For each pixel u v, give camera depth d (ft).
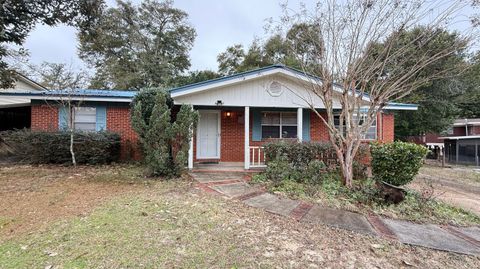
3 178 23.11
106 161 32.27
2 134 31.48
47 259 9.66
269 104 31.17
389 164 21.13
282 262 10.09
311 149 25.77
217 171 29.04
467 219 16.84
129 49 91.50
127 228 12.52
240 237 12.09
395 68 20.89
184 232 12.34
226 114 36.70
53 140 30.09
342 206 17.37
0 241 11.05
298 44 24.91
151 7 94.17
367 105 27.71
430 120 57.88
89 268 9.14
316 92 23.00
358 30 20.51
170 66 92.99
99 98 33.32
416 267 10.46
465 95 55.88
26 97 32.63
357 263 10.40
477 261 11.25
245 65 81.30
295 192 19.81
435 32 21.09
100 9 38.24
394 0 19.98
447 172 41.60
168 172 24.67
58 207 15.46
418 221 15.74
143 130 24.31
